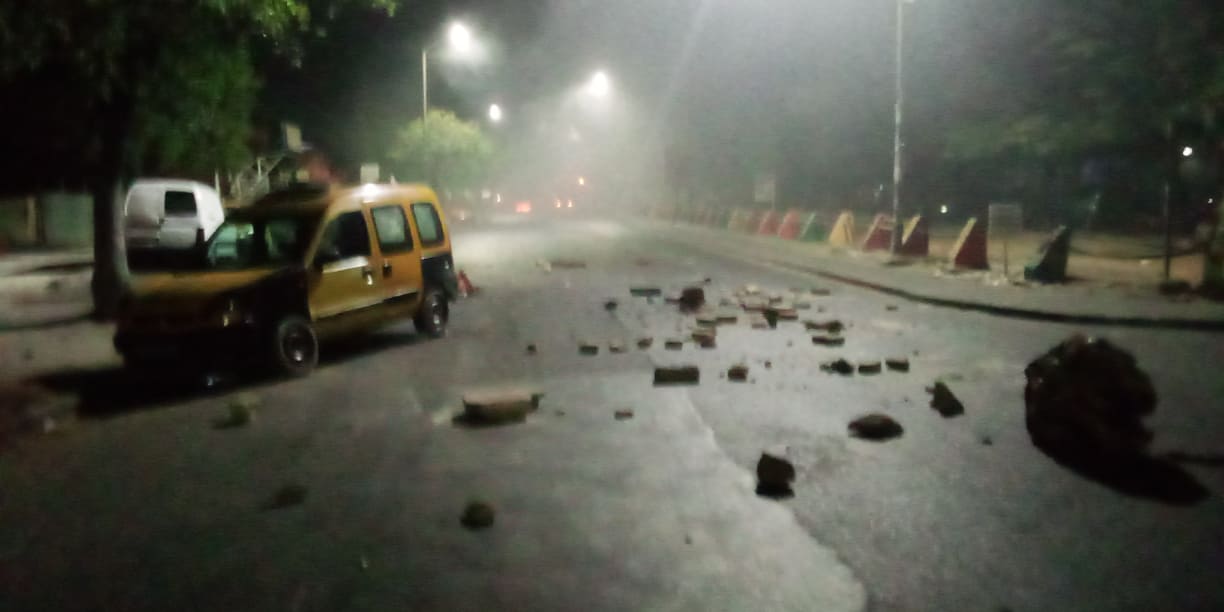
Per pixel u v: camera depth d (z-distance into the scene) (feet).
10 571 17.79
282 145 132.67
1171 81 75.46
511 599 15.90
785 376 33.58
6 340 43.27
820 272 72.33
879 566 16.93
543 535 18.76
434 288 43.78
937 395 28.19
